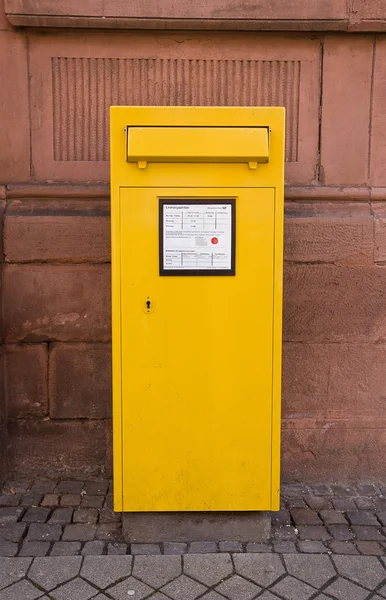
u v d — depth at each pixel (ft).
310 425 13.61
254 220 10.39
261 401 10.73
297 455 13.65
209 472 10.85
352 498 13.10
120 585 9.92
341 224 13.33
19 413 13.52
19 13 12.57
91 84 13.26
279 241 10.44
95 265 13.33
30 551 10.88
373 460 13.67
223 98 13.46
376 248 13.41
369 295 13.51
